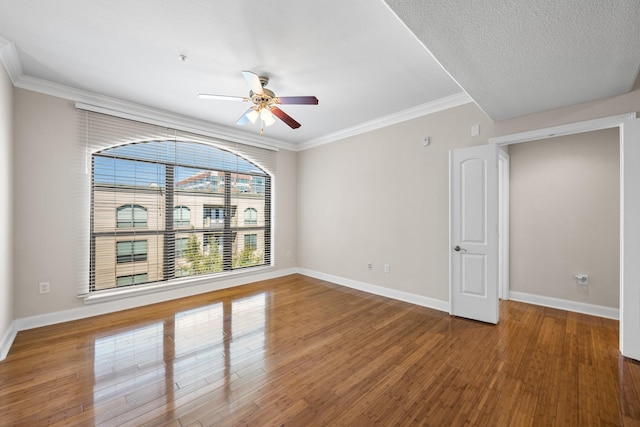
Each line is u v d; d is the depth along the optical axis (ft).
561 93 7.77
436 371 6.74
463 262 10.16
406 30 6.63
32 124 9.05
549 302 11.47
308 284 14.98
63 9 5.94
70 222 9.81
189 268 13.10
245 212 15.33
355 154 14.24
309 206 16.81
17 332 8.73
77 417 5.15
